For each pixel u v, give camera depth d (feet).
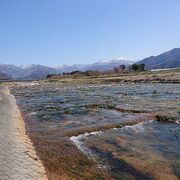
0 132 75.00
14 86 470.39
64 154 60.39
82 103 152.05
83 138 73.97
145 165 52.11
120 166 52.26
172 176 47.09
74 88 307.78
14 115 112.47
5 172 46.11
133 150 61.11
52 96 211.41
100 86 318.86
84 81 453.17
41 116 114.62
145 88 248.93
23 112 129.80
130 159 55.52
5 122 91.86
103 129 83.15
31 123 100.73
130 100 155.84
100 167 52.11
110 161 55.06
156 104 133.18
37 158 57.00
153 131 77.92
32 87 402.11
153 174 48.06
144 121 92.38
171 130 78.07
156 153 58.59
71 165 53.57
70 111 123.85
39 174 48.08
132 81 365.61
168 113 104.01
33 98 203.41
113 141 69.00
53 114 118.21
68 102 161.07
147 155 57.52
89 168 51.83
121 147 63.62
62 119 105.19
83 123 94.53
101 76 545.85
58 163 54.85
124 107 127.03
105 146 65.05
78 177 47.78
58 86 381.40
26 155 57.16
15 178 44.37
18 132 79.20
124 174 48.57
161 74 413.59
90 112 118.52
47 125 94.99
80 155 59.31
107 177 47.52
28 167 50.29
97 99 170.19
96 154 59.67
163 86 263.29
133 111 114.62
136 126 85.76
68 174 49.16
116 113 112.68
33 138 76.33
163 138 69.97
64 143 69.46
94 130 82.23
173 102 138.21
